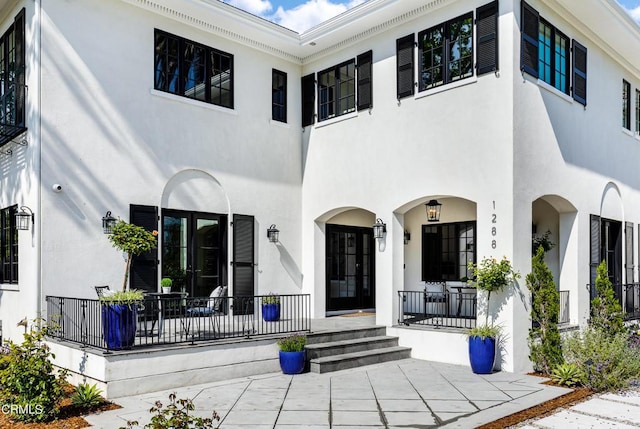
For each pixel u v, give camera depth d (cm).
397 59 1092
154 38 1041
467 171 962
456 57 1001
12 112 976
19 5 963
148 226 996
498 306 906
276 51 1250
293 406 671
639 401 710
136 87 1004
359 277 1422
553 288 881
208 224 1122
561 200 1059
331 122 1232
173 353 764
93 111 941
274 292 1219
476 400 704
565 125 1063
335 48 1224
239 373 838
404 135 1074
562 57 1088
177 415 416
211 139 1120
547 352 862
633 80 1403
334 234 1362
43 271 865
